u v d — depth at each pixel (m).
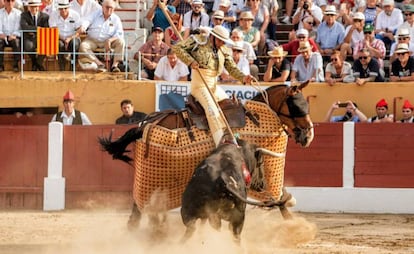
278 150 22.77
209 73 22.17
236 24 38.53
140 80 35.34
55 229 26.34
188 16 38.50
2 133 33.03
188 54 21.95
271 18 38.44
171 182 21.92
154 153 21.66
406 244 23.94
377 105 33.72
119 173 32.78
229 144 20.16
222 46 22.45
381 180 32.22
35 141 33.00
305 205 32.50
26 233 25.42
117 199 32.81
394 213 32.06
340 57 35.16
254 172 20.77
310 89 34.78
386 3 37.69
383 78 34.97
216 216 19.14
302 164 32.53
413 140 32.06
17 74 35.88
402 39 35.44
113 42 36.75
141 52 36.75
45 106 35.41
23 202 33.06
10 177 33.03
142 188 22.00
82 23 36.50
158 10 38.59
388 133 32.22
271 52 34.81
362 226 27.84
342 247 23.20
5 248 22.58
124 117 33.75
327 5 39.16
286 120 22.73
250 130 22.33
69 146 32.88
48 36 35.56
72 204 32.88
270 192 22.98
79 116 33.75
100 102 35.22
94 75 35.72
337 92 34.72
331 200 32.38
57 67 36.78
